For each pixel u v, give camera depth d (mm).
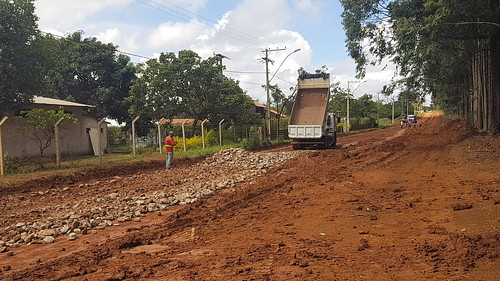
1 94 22094
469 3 17828
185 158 23859
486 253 5586
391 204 9484
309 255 5949
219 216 9406
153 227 8695
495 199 8977
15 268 6285
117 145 41656
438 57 22281
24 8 22891
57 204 11680
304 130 29141
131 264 6055
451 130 39219
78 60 40844
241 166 19953
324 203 10047
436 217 7953
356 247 6305
